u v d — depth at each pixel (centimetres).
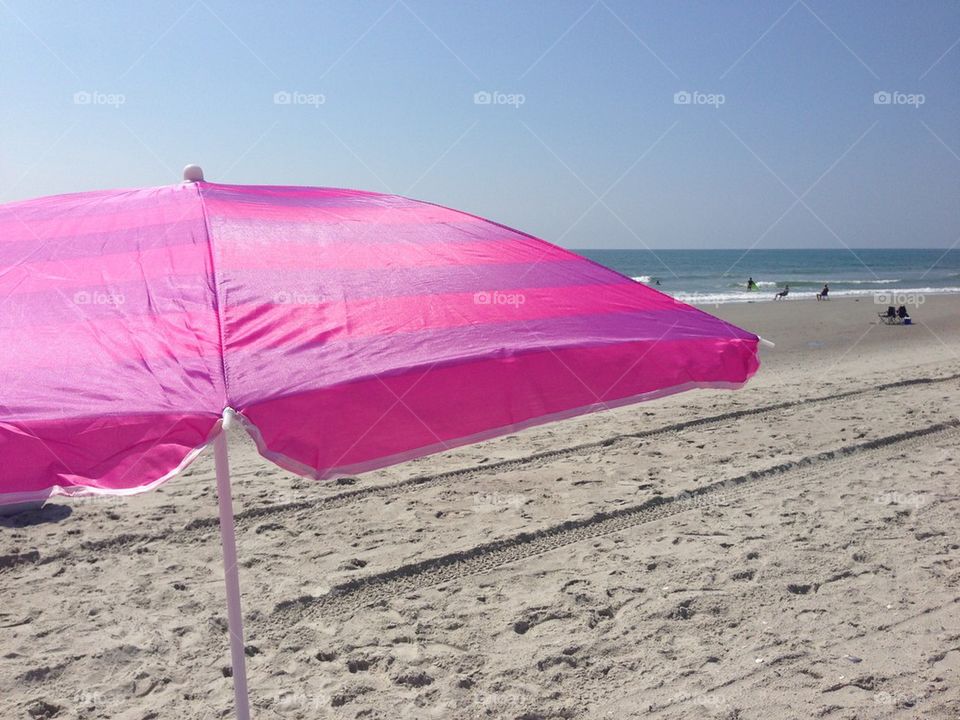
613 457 816
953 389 1150
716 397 1107
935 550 570
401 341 190
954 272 7475
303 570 554
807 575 536
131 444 147
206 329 181
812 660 433
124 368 164
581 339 203
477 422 180
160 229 232
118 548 592
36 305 190
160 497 697
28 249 223
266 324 187
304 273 216
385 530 625
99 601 509
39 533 614
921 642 446
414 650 454
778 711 389
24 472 143
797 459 793
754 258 11619
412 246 253
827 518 639
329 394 163
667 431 919
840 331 2153
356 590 527
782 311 2898
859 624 469
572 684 420
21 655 443
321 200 289
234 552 232
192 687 418
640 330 218
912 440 872
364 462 167
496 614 495
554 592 522
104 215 249
